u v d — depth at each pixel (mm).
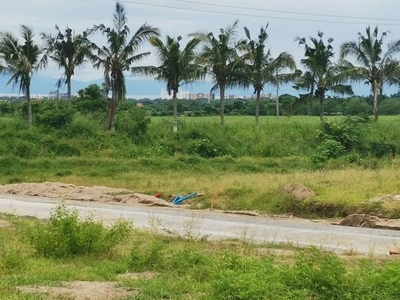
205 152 37625
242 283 6656
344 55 40906
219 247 11492
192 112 68438
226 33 38688
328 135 38000
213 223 15664
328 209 17641
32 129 39188
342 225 15594
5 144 36594
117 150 37688
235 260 8070
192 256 9180
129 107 46312
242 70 40094
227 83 40344
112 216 16781
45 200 20531
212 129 41406
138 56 38500
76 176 29453
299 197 18469
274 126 42406
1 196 21672
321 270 6980
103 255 10336
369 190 19062
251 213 18078
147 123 40750
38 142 37562
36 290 7191
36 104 46875
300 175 23156
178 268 8867
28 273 8438
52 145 37438
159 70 38781
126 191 22062
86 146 38031
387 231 14477
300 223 15836
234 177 25219
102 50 38031
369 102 68375
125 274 8766
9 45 38750
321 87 42344
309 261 7613
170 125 42156
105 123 42000
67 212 12312
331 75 41938
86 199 21062
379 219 15664
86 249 10406
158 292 7273
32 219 15344
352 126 38062
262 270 7324
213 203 20047
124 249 10773
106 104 48000
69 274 8336
